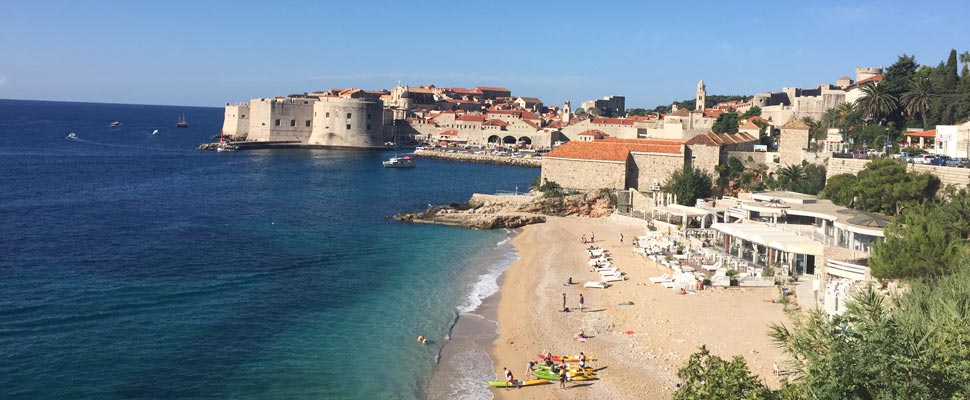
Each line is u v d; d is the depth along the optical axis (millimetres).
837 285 54219
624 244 93812
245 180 169750
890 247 51906
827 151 117438
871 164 86375
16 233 95625
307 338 56000
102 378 46969
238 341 54719
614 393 45562
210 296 66812
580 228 107000
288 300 66188
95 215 112688
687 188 109688
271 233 100500
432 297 68438
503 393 46344
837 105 183500
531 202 121812
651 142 129375
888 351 24922
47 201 127562
